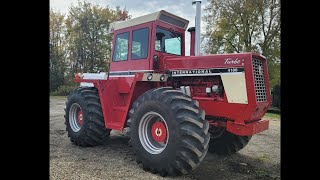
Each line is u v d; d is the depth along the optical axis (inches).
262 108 152.9
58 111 406.6
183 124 134.8
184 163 134.3
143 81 173.6
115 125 180.2
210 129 189.5
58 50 957.8
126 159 169.2
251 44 713.6
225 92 150.9
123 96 197.8
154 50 177.6
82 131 195.2
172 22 189.2
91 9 972.6
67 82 936.3
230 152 186.7
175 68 171.2
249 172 154.7
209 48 745.6
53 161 158.6
